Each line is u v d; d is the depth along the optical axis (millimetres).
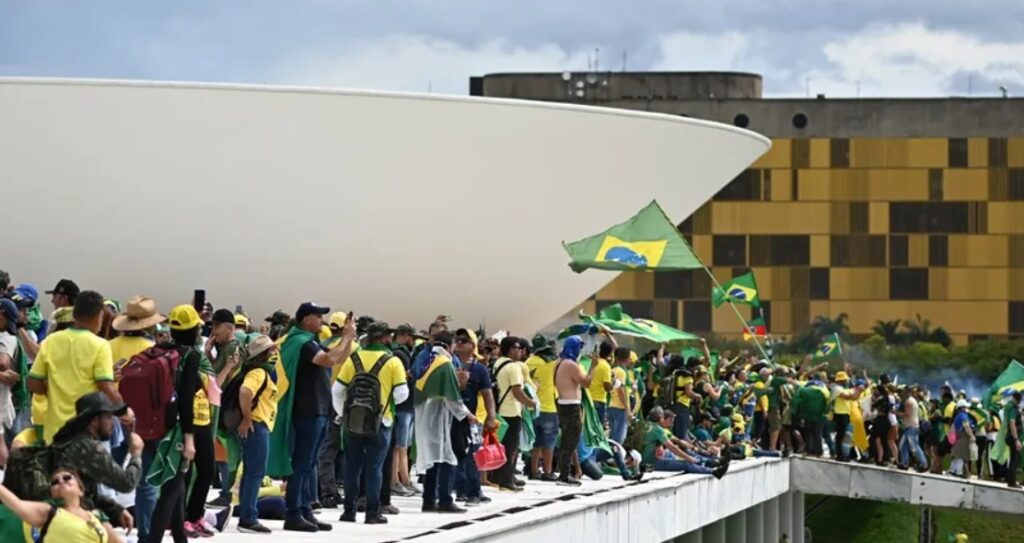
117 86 32875
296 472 14336
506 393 19203
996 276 80438
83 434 9750
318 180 34312
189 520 13312
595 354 20906
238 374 13930
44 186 33469
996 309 80500
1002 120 80188
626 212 38500
